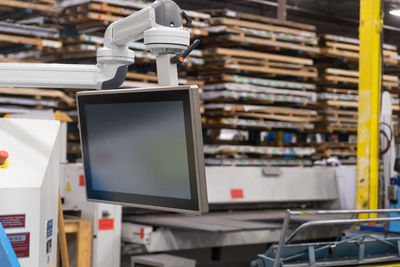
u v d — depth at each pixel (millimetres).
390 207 6410
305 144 8578
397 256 5172
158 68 2391
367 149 6992
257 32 7332
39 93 5977
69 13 6371
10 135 2762
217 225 5820
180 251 6703
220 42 7297
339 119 8570
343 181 7988
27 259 2623
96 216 5480
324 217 6891
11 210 2594
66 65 2639
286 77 8188
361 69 7090
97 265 5473
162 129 2254
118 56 2617
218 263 7078
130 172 2459
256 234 6223
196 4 9727
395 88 9531
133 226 5719
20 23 6219
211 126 7496
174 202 2252
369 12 7051
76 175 5770
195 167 2127
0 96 6125
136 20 2422
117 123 2482
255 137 8336
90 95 2586
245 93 7273
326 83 8477
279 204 7738
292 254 4629
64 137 5949
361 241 4926
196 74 7730
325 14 11219
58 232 3297
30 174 2676
